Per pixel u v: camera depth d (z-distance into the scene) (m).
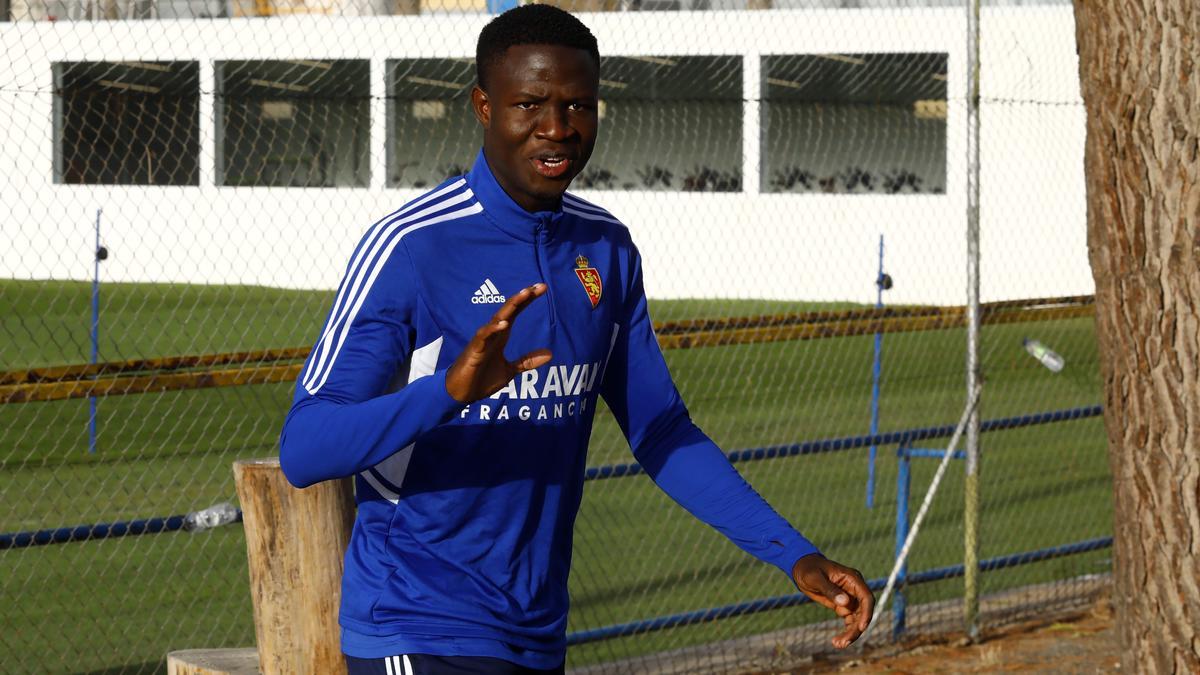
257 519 3.14
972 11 6.35
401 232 2.49
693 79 24.30
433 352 2.51
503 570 2.57
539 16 2.53
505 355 2.54
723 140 24.92
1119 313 3.70
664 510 8.80
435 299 2.49
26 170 20.58
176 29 19.86
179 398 13.48
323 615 3.15
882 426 12.45
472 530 2.55
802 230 23.06
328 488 3.15
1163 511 3.63
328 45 20.06
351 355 2.43
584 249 2.68
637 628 5.70
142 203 20.98
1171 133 3.54
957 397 14.09
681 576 7.30
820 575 2.55
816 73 24.53
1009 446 11.55
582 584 6.93
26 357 14.76
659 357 2.85
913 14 21.03
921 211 22.27
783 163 25.48
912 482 9.95
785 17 21.08
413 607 2.52
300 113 20.97
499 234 2.55
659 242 22.86
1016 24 20.80
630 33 20.03
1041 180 21.33
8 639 6.01
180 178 21.00
